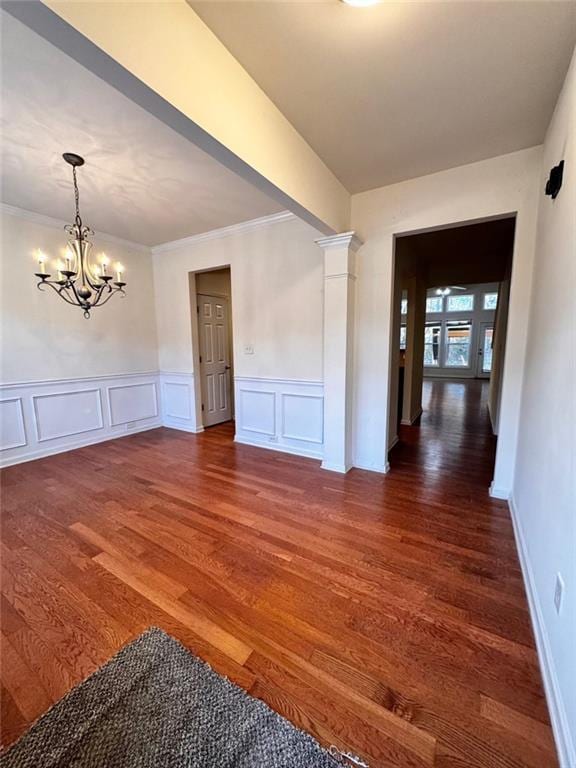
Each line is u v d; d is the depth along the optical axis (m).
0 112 1.81
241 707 1.15
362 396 3.17
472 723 1.11
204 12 1.31
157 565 1.90
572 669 0.97
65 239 3.64
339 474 3.14
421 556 1.96
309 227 3.29
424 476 3.09
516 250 2.36
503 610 1.57
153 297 4.72
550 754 1.02
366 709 1.15
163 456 3.67
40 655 1.36
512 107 1.84
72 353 3.85
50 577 1.81
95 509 2.53
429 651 1.37
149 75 1.17
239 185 2.71
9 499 2.69
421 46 1.45
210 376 4.93
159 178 2.58
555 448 1.38
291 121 1.97
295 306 3.49
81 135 2.04
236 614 1.56
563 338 1.36
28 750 1.04
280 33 1.39
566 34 1.37
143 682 1.24
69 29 0.95
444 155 2.33
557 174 1.57
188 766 0.99
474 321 11.05
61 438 3.81
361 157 2.36
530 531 1.77
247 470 3.26
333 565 1.89
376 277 2.93
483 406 6.39
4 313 3.28
